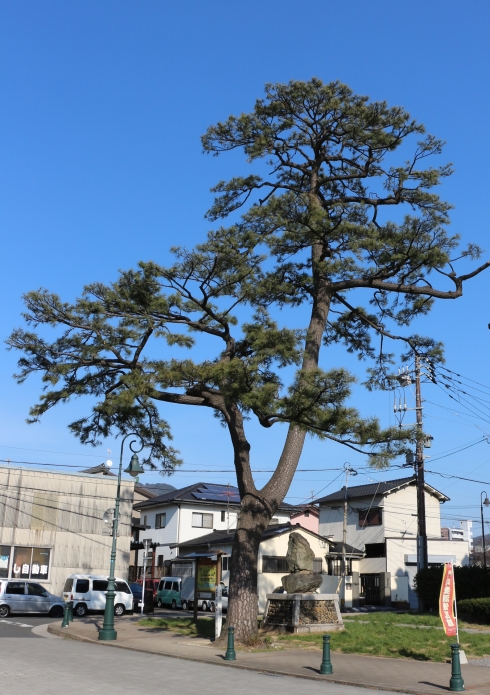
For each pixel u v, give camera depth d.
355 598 41.06
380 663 14.70
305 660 15.10
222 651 16.53
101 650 16.89
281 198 17.17
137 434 20.78
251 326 15.80
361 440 14.57
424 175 18.72
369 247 16.78
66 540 35.16
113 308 17.73
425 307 19.84
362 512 46.12
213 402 19.12
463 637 18.95
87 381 19.36
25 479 34.94
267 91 19.34
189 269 17.27
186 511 46.97
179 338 16.50
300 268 20.09
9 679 11.40
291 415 14.85
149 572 46.56
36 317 17.98
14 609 28.31
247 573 18.02
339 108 18.91
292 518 51.78
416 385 31.62
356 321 21.23
